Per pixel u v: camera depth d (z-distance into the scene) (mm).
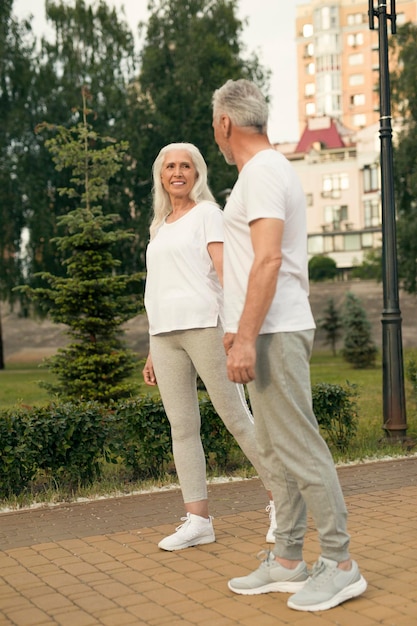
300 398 2764
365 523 4004
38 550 3742
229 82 2941
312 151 63812
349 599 2820
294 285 2795
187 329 3652
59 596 3029
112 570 3355
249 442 3703
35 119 28391
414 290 29172
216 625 2637
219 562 3404
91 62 29359
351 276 54094
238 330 2668
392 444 6750
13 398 15172
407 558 3316
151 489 5270
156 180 3893
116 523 4285
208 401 5832
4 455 5125
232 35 30781
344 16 84875
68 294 8758
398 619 2605
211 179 27781
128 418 5570
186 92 29031
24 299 28641
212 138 29000
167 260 3709
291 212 2750
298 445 2758
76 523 4328
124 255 28109
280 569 2928
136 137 28203
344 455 6309
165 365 3801
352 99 84750
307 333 2789
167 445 5648
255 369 2787
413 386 8008
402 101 29594
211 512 4453
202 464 3797
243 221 2777
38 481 5512
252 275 2645
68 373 8695
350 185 62594
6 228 28156
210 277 3688
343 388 6648
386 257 6977
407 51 29312
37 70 28969
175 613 2781
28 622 2752
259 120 2861
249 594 2941
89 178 10039
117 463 5902
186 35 30000
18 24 29312
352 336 25219
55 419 5316
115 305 8789
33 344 41719
